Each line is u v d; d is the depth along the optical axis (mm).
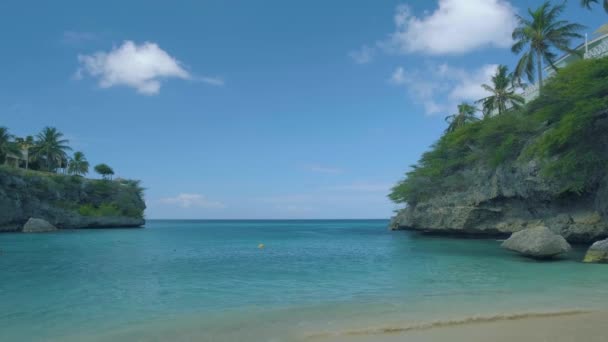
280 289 14000
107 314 10547
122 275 17469
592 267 18625
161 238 48375
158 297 12711
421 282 15172
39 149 88250
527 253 22469
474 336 8289
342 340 8180
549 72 53906
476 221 39469
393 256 25328
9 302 12008
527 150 31391
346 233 66125
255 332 8836
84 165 98500
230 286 14625
